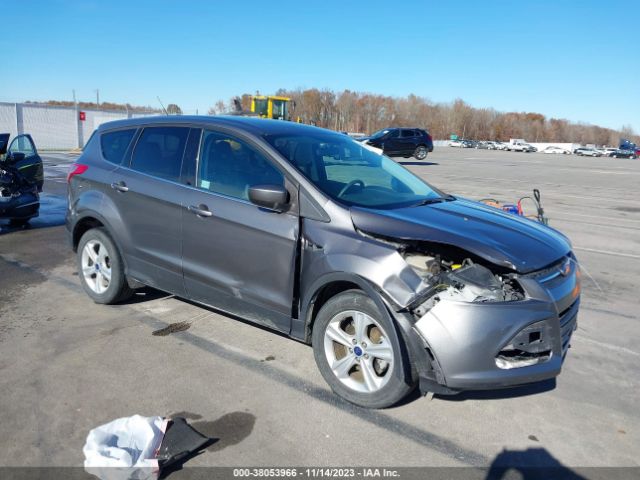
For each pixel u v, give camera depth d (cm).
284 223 358
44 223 901
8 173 801
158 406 331
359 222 335
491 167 2617
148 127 468
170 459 278
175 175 430
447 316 295
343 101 11100
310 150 405
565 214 1119
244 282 383
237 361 394
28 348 407
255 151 389
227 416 323
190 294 425
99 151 499
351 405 338
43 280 581
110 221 466
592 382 380
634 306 545
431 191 441
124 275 479
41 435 299
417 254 327
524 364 303
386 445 300
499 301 298
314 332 352
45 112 3347
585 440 311
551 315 305
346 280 326
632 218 1089
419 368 304
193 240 409
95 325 454
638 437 315
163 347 414
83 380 360
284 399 344
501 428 320
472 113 12794
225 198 392
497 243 320
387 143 2603
